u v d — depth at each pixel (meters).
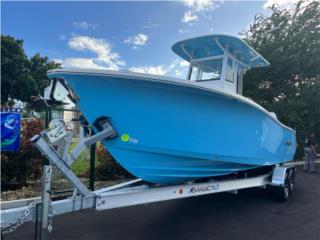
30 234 4.25
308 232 4.85
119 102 4.03
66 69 3.72
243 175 6.34
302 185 9.20
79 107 3.96
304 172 12.35
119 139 4.16
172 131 4.48
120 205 3.97
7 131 5.66
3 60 30.33
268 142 6.45
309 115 15.14
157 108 4.27
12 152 6.44
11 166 6.45
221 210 5.99
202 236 4.54
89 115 3.98
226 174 5.69
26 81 31.91
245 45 5.55
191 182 5.14
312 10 15.42
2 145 5.61
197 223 5.14
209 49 5.89
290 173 7.41
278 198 6.81
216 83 5.80
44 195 3.19
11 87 31.70
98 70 3.76
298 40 15.16
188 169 4.88
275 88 15.74
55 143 3.57
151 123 4.29
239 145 5.45
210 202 6.59
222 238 4.48
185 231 4.73
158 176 4.63
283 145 7.53
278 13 16.05
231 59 5.97
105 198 3.84
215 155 5.04
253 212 5.92
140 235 4.48
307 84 15.42
